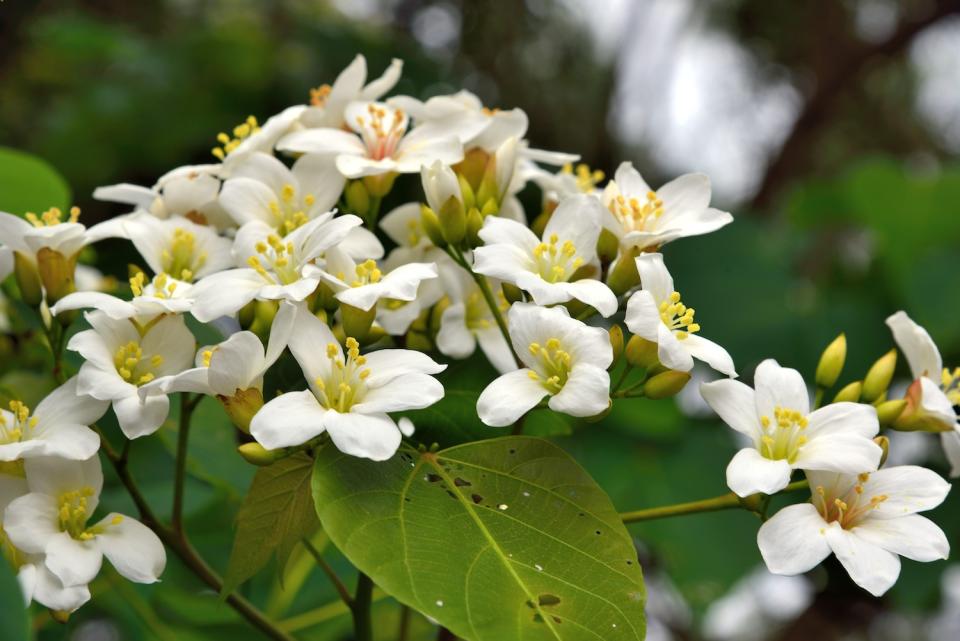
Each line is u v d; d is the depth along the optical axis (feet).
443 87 3.09
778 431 1.49
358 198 1.64
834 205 2.86
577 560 1.39
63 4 3.35
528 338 1.48
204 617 1.91
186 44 3.08
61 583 1.40
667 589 2.32
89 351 1.46
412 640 1.96
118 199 1.65
